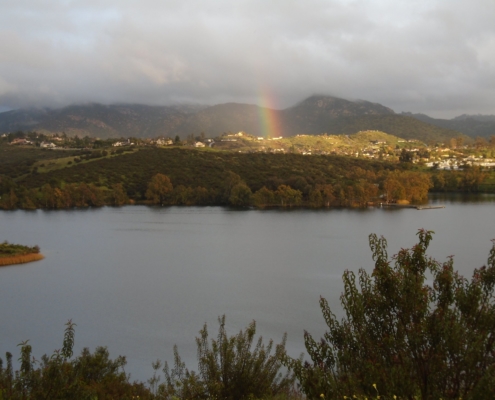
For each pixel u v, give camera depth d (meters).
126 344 49.00
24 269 90.50
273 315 59.44
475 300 12.16
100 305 64.56
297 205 196.88
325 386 12.55
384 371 12.13
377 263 13.15
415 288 12.32
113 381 22.11
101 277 83.06
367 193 195.62
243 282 79.06
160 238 129.25
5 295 70.62
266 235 132.88
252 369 19.33
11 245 103.38
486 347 12.04
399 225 146.50
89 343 49.44
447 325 11.70
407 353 12.29
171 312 61.31
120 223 158.38
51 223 158.25
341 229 141.88
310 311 61.03
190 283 78.44
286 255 104.00
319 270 88.19
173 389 20.02
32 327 55.41
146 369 41.47
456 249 104.81
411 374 12.16
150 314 60.38
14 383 16.27
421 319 12.34
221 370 19.09
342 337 13.70
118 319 58.06
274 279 81.31
